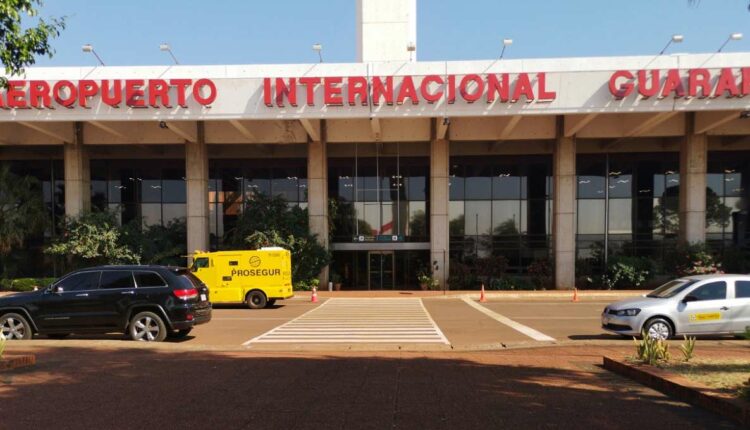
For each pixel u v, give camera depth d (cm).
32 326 1112
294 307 2120
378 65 2625
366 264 3275
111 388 645
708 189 3253
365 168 3325
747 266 2888
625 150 3177
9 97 2378
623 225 3272
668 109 2359
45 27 798
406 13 3294
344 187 3322
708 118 2662
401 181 3316
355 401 583
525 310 1955
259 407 557
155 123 2888
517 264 3266
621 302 1189
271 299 2195
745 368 687
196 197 2914
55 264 2883
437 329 1388
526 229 3281
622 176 3291
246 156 3269
